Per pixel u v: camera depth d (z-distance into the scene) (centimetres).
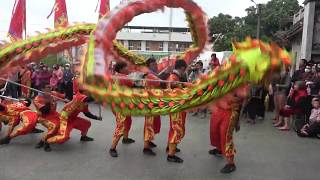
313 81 995
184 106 375
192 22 533
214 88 377
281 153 739
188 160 675
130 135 864
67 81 1486
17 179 568
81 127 774
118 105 343
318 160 695
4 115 756
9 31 1253
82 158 678
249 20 3356
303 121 922
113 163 651
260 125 1028
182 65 617
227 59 384
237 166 645
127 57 647
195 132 914
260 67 363
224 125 599
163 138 840
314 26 1731
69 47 572
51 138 714
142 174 596
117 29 343
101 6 1272
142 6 354
